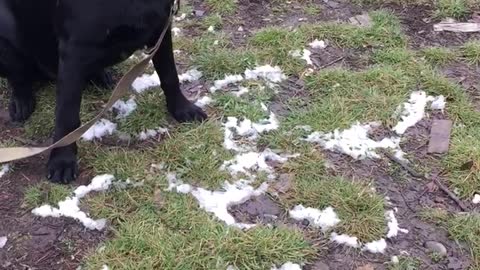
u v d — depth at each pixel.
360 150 1.85
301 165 1.79
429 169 1.80
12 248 1.60
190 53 2.18
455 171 1.79
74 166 1.75
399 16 2.36
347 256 1.58
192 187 1.74
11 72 1.85
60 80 1.65
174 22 2.30
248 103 1.98
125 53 1.69
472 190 1.74
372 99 2.00
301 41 2.21
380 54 2.18
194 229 1.62
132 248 1.58
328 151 1.85
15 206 1.69
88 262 1.56
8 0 1.73
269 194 1.72
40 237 1.62
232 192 1.72
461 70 2.14
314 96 2.03
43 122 1.92
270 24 2.31
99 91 2.01
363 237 1.62
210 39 2.23
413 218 1.68
